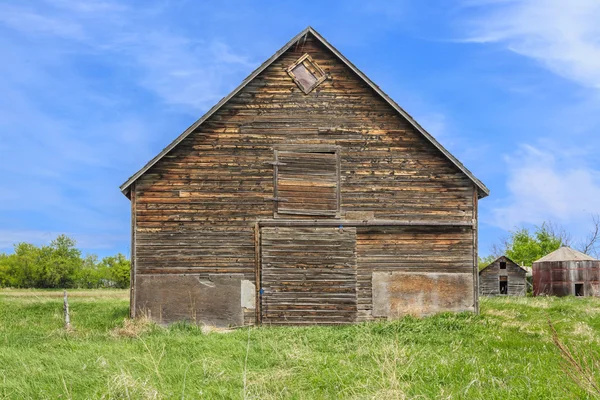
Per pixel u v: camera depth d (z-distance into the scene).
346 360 12.19
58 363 11.82
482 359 12.42
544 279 47.69
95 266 77.44
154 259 19.83
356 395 9.09
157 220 19.94
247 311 19.70
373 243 20.33
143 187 20.03
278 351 13.41
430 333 16.69
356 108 20.75
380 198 20.48
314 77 20.81
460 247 20.56
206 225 20.00
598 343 14.94
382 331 17.12
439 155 20.75
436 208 20.56
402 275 20.28
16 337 16.06
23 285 71.38
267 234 20.05
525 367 11.20
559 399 8.81
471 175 20.45
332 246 20.20
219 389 9.73
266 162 20.31
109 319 20.94
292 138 20.50
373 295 20.08
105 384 10.06
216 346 14.23
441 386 9.56
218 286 19.77
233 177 20.20
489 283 50.72
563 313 22.81
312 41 20.89
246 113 20.50
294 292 19.88
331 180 20.45
